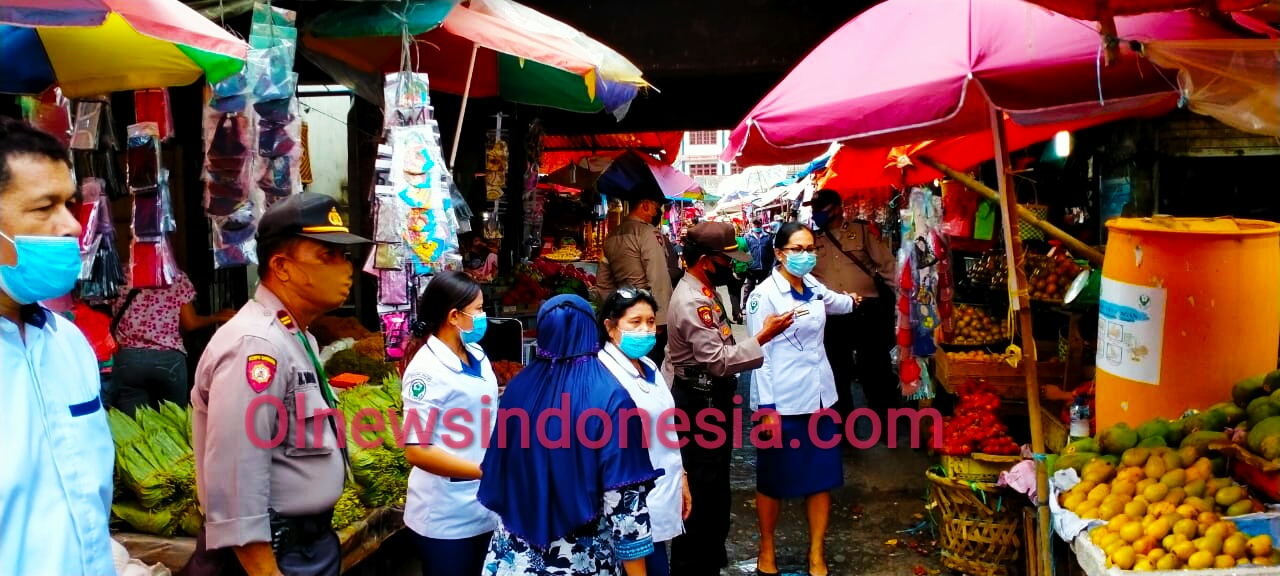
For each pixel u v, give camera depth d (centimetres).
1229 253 330
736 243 405
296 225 246
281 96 362
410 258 377
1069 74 285
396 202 378
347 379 514
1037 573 363
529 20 471
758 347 385
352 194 664
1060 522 316
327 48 436
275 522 241
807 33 632
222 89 352
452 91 562
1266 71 256
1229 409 320
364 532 366
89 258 347
